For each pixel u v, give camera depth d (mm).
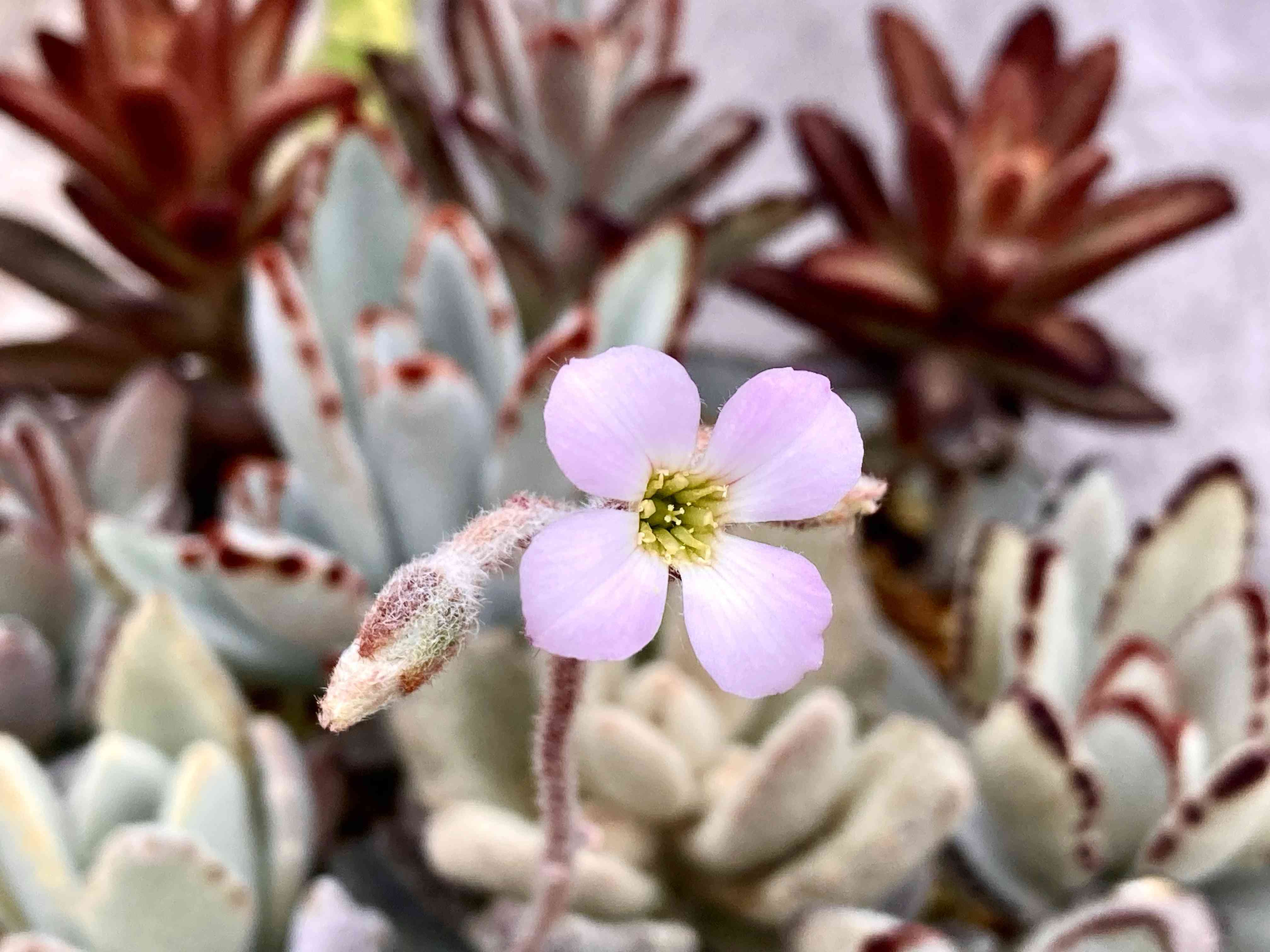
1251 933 110
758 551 70
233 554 110
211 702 108
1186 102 219
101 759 104
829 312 161
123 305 159
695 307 127
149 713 108
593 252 154
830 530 109
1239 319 208
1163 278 210
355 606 115
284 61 158
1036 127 159
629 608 65
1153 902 97
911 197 158
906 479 178
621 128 162
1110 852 115
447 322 129
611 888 104
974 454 148
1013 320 155
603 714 107
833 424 70
